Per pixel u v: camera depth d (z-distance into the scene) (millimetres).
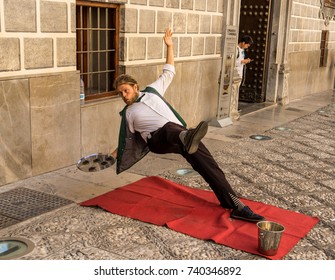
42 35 5289
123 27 6547
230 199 4461
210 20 8586
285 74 11844
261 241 3756
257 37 11656
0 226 4164
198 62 8438
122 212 4523
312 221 4520
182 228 4219
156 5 7074
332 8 15406
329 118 10422
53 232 4078
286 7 11516
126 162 4605
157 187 5262
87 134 6152
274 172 6105
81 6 6160
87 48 6434
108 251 3773
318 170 6293
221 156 6770
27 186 5172
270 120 9812
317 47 14695
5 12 4840
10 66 4977
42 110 5418
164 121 4391
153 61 7238
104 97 6559
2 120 4977
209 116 9156
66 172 5711
